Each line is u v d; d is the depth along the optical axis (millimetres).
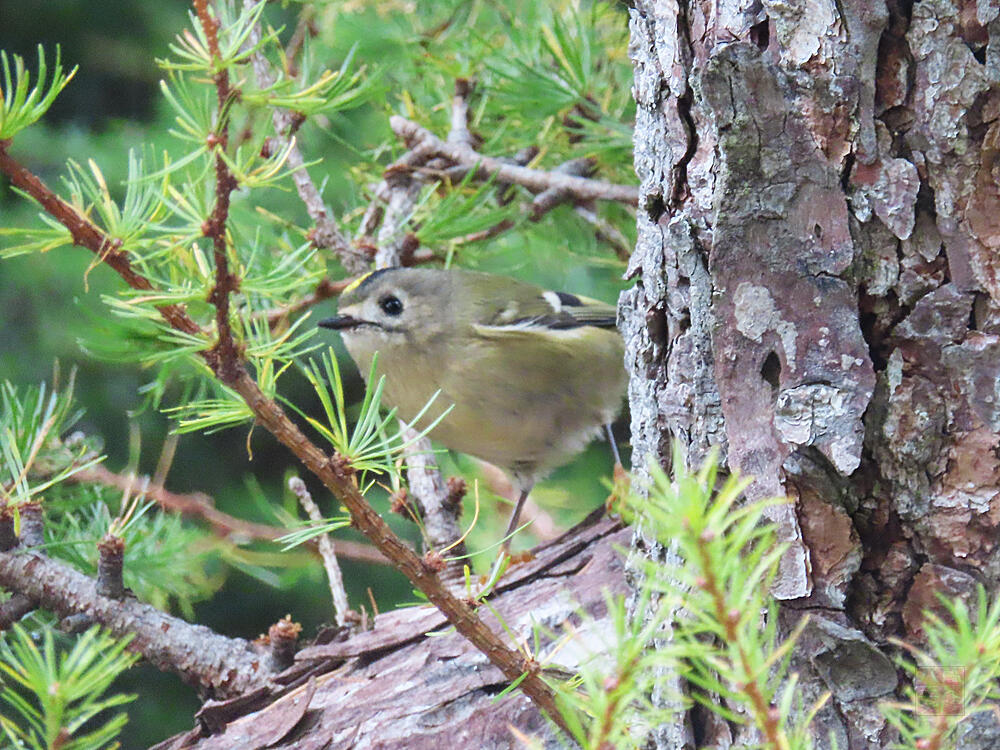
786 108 3215
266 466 10469
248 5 5066
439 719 4523
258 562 6418
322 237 6918
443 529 6156
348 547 6762
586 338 7293
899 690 3258
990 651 2113
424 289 7156
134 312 3488
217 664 5176
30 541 5301
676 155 3717
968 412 3217
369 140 8258
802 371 3283
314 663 5074
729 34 3449
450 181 7320
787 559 3303
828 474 3281
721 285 3348
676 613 3557
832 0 3201
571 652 4590
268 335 4066
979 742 2998
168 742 4996
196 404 3781
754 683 2123
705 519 1982
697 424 3592
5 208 9680
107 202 3607
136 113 11086
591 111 7184
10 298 9781
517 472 7605
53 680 2312
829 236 3246
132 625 5176
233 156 4094
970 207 3172
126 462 10016
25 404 5379
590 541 5594
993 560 3232
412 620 5258
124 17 10797
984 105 3129
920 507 3275
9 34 10617
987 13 3100
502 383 7148
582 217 7707
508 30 7383
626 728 2568
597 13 7180
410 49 7375
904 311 3242
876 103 3209
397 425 7633
